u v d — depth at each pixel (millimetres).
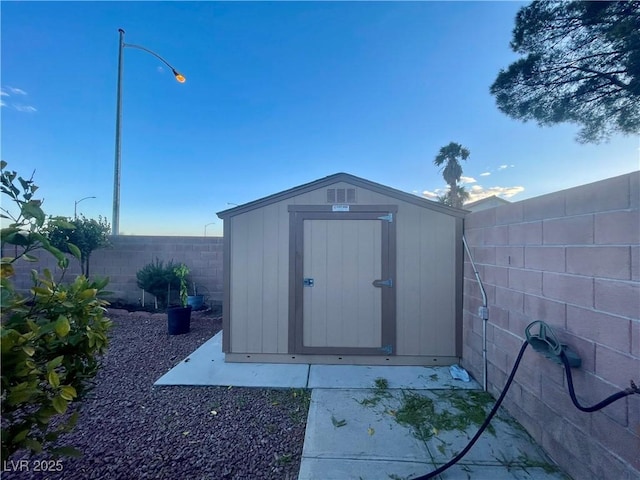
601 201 1793
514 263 2725
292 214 3971
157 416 2678
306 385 3311
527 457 2188
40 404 1484
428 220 3926
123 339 4930
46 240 1370
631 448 1561
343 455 2188
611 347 1704
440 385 3334
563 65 5207
